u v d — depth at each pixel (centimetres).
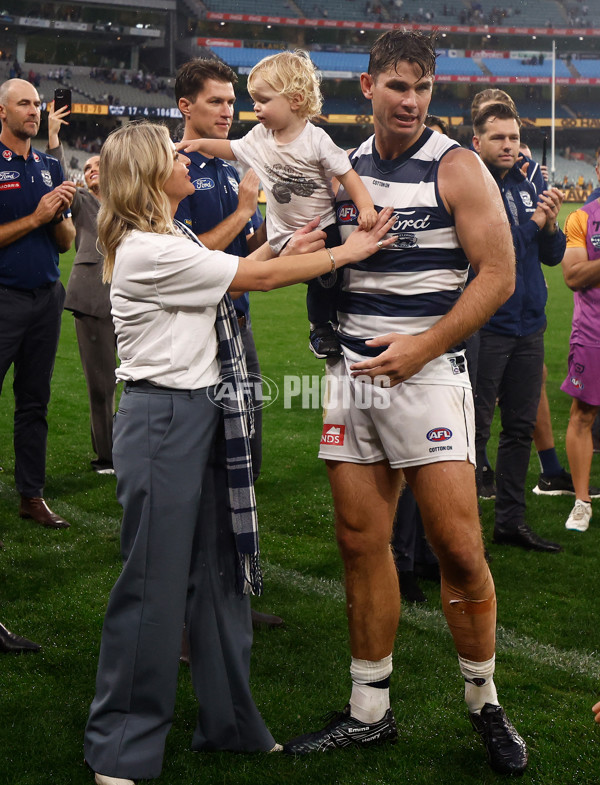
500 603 339
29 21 3906
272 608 330
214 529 228
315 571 373
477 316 217
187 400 219
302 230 231
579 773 225
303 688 270
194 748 236
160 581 218
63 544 396
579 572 373
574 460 434
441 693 266
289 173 240
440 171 221
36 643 294
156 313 215
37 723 248
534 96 4812
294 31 4525
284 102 236
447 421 225
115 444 225
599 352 418
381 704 240
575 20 4881
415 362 218
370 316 231
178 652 223
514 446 396
